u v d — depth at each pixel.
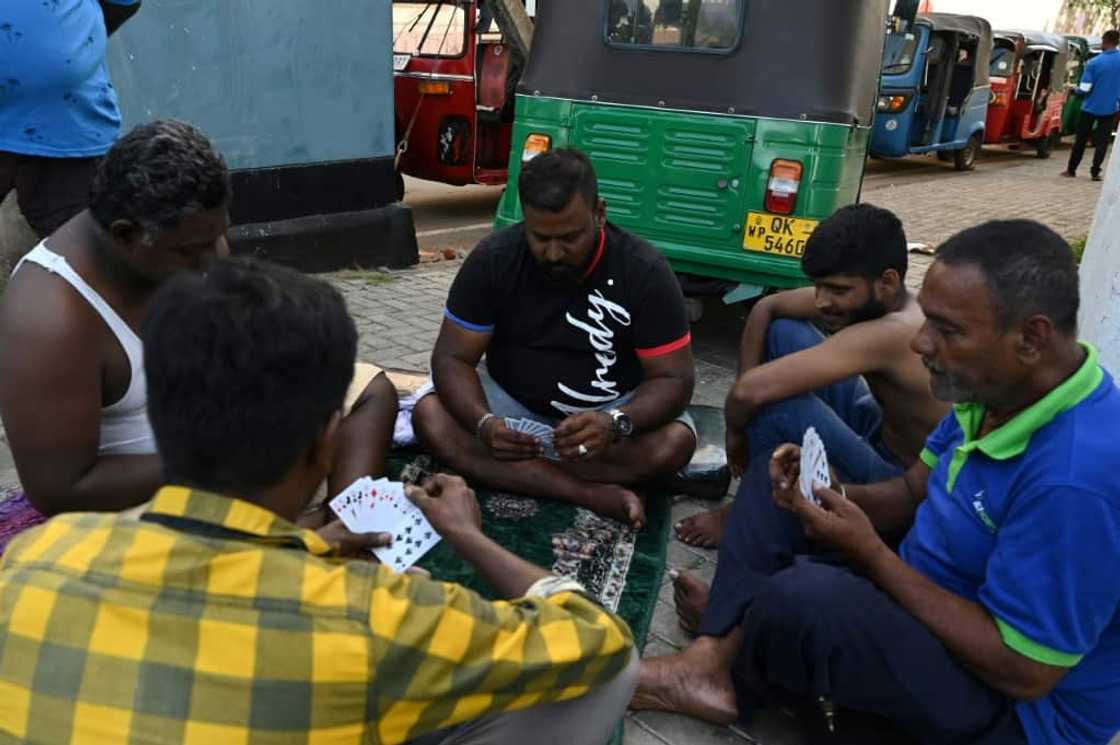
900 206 10.58
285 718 1.05
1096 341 3.01
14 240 4.65
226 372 1.05
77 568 1.08
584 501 2.98
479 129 8.45
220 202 1.87
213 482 1.10
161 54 5.05
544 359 3.03
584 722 1.51
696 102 4.46
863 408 2.84
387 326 5.03
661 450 3.00
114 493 2.08
